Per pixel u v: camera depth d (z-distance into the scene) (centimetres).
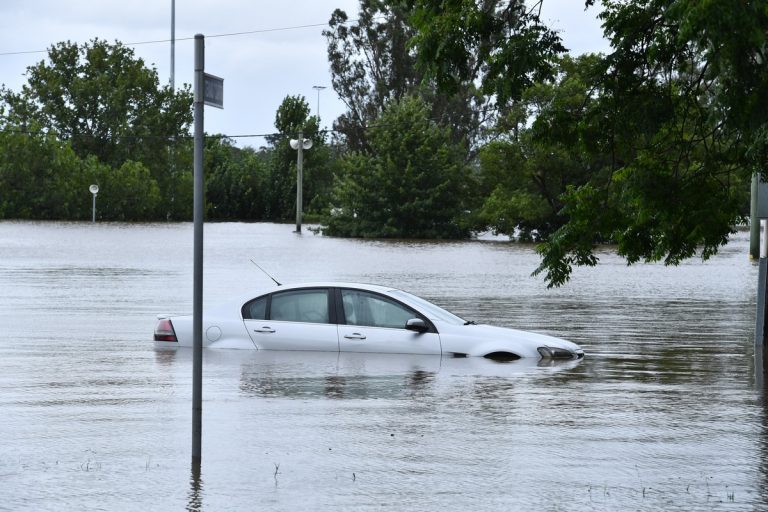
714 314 3266
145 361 2103
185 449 1341
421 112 11169
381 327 2181
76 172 14275
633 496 1126
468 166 10950
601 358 2234
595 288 4297
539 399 1714
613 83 1791
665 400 1719
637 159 1947
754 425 1512
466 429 1470
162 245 7419
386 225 10569
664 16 1591
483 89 1791
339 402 1669
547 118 1864
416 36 1795
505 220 9969
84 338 2494
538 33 1736
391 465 1259
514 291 4069
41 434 1425
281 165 17175
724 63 1488
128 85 16212
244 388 1791
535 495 1128
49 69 16125
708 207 1938
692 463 1280
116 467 1244
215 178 16950
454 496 1123
